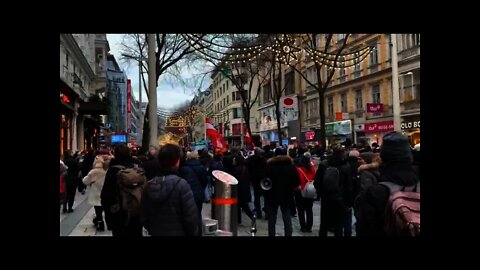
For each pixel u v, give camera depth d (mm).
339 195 7648
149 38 13852
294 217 11797
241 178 10758
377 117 32938
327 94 40406
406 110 29734
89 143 39312
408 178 3111
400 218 2904
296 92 46750
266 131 55438
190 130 54844
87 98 35906
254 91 62875
